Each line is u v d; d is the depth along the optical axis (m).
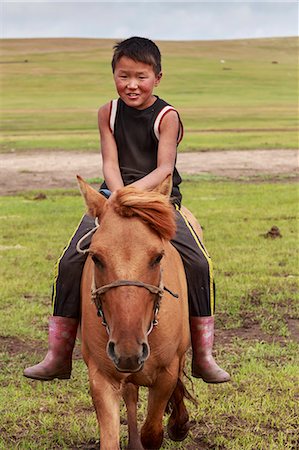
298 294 12.41
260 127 52.03
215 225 18.88
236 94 87.25
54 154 37.84
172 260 5.96
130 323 4.76
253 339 10.31
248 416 7.57
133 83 6.06
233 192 25.25
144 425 6.19
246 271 14.03
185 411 6.90
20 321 11.14
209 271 6.41
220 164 33.59
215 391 8.34
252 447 6.93
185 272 6.33
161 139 6.18
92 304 5.57
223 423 7.45
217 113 64.12
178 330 5.78
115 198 5.18
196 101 77.62
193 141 42.88
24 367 9.27
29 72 111.25
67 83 98.56
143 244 4.98
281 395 8.17
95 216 5.31
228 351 9.77
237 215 20.44
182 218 6.59
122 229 5.02
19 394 8.32
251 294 12.42
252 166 32.94
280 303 12.03
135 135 6.27
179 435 7.00
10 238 17.61
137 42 6.14
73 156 37.00
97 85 96.56
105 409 5.59
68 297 6.20
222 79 106.75
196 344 6.55
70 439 7.14
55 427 7.46
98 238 5.06
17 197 25.22
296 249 16.09
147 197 5.08
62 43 164.75
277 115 62.09
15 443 7.09
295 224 19.09
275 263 14.72
